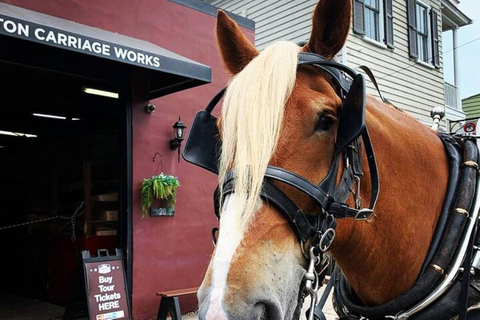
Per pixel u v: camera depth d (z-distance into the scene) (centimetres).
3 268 852
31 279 768
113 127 688
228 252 114
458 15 1297
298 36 913
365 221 156
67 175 761
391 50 980
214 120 158
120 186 576
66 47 423
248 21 719
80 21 533
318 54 150
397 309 162
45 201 799
